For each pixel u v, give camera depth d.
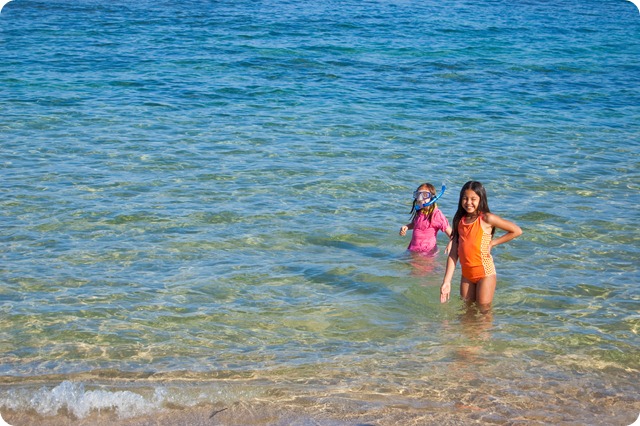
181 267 8.20
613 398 5.80
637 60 23.81
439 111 16.70
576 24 30.83
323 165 12.23
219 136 13.93
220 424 5.34
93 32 25.78
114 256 8.44
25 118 14.90
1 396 5.63
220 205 10.18
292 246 8.90
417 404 5.63
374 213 10.09
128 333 6.71
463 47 25.22
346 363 6.26
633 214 10.21
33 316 6.97
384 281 8.02
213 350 6.45
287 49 23.78
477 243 7.34
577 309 7.40
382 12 32.41
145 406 5.54
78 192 10.55
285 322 7.03
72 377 5.96
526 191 11.17
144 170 11.70
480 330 6.94
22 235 8.95
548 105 17.69
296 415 5.46
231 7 32.34
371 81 19.84
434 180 11.62
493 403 5.67
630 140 14.52
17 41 23.80
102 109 15.88
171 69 20.45
